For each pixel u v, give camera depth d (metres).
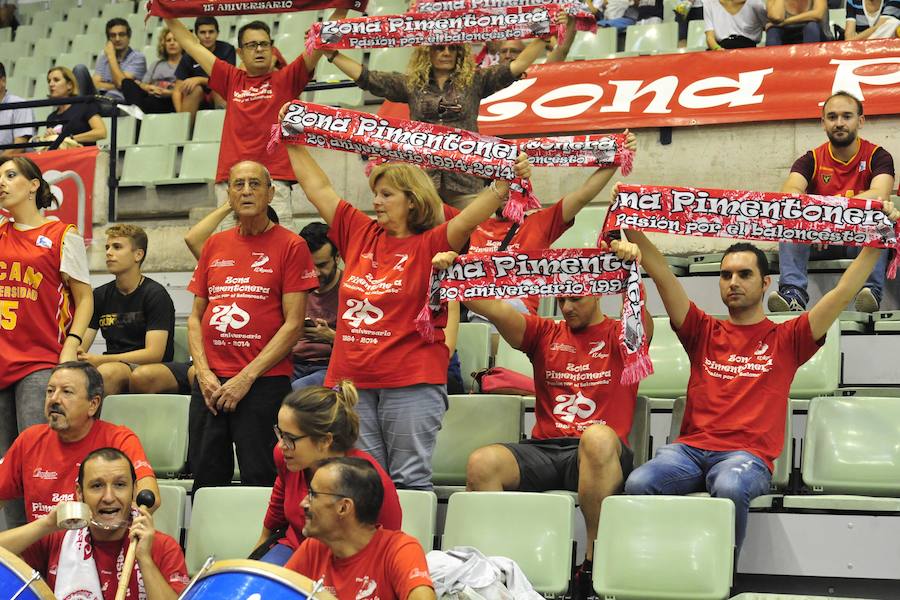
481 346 14.00
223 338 11.91
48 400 10.75
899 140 16.41
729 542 9.84
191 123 21.94
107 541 9.80
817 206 10.73
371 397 10.87
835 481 11.20
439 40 12.79
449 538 10.41
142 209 19.06
